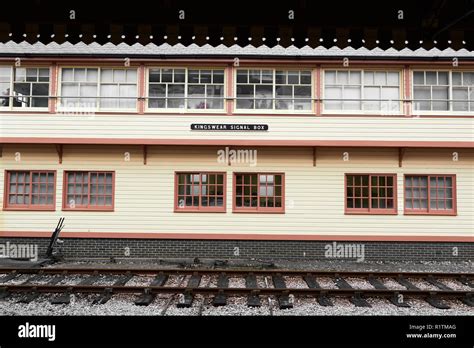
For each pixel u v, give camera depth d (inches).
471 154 515.2
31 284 355.6
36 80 514.9
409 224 511.2
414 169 514.9
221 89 517.3
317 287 363.9
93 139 499.8
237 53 497.7
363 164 517.0
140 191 516.7
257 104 514.3
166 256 511.5
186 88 513.3
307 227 513.3
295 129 501.4
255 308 309.9
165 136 501.4
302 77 517.3
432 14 554.9
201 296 336.5
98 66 513.3
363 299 332.8
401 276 398.9
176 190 517.3
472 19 546.0
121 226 514.3
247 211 513.7
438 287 370.6
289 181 516.7
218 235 511.5
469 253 508.7
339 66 507.5
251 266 464.4
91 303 320.2
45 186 520.7
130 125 502.3
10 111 502.3
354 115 501.4
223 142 499.8
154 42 585.0
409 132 499.2
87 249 512.1
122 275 403.9
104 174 521.7
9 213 513.3
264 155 518.3
